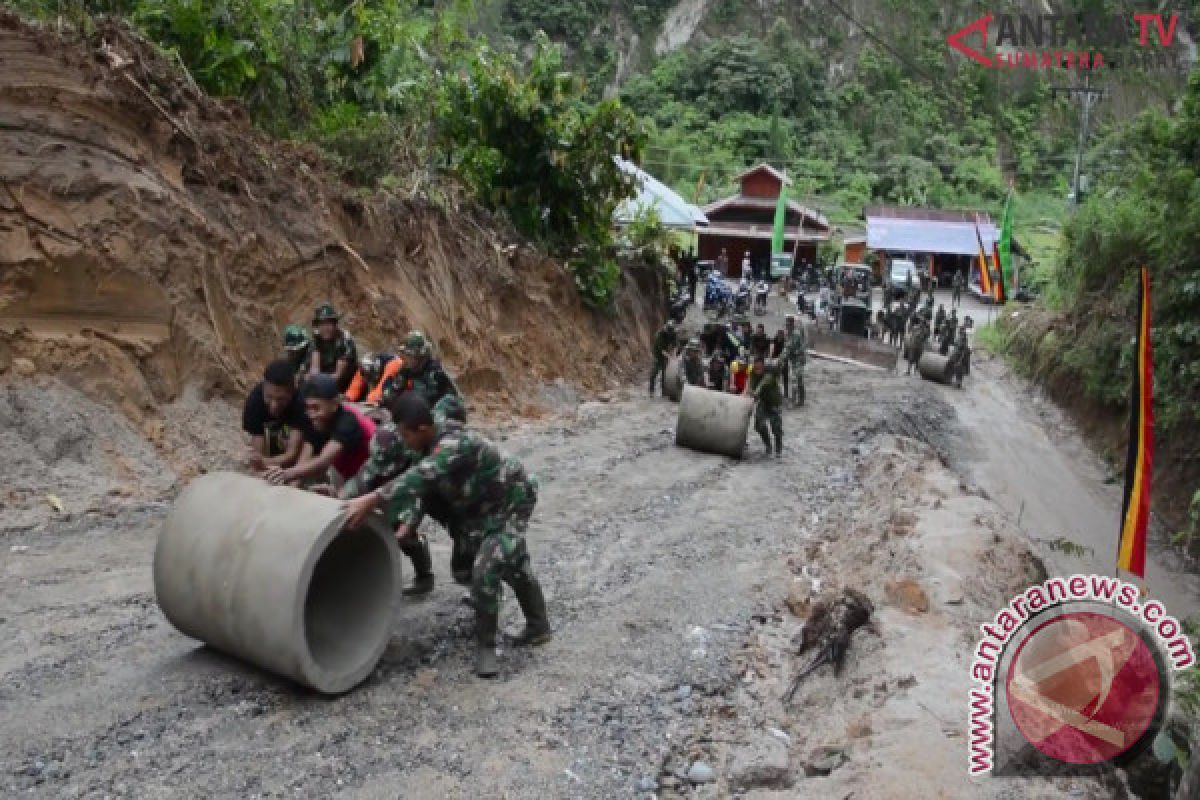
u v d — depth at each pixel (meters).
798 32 101.56
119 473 9.12
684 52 95.19
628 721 5.79
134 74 11.05
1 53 9.74
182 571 5.68
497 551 6.07
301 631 5.34
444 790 4.86
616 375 21.92
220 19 13.97
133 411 9.77
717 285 40.25
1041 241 65.31
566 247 21.73
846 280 47.59
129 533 8.22
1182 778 5.03
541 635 6.69
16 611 6.44
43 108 9.95
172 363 10.39
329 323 8.56
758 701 6.34
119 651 6.02
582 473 12.45
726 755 5.55
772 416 14.90
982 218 64.38
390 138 16.58
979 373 32.25
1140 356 9.55
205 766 4.86
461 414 7.12
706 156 78.50
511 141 20.48
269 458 6.48
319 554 5.41
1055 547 11.79
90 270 9.80
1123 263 26.97
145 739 5.04
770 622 7.80
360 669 5.71
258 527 5.54
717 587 8.45
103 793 4.55
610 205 22.67
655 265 28.72
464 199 18.30
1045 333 31.08
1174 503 19.25
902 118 93.94
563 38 94.19
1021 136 98.38
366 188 15.09
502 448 13.55
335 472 6.57
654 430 16.23
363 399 8.72
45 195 9.66
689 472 13.12
